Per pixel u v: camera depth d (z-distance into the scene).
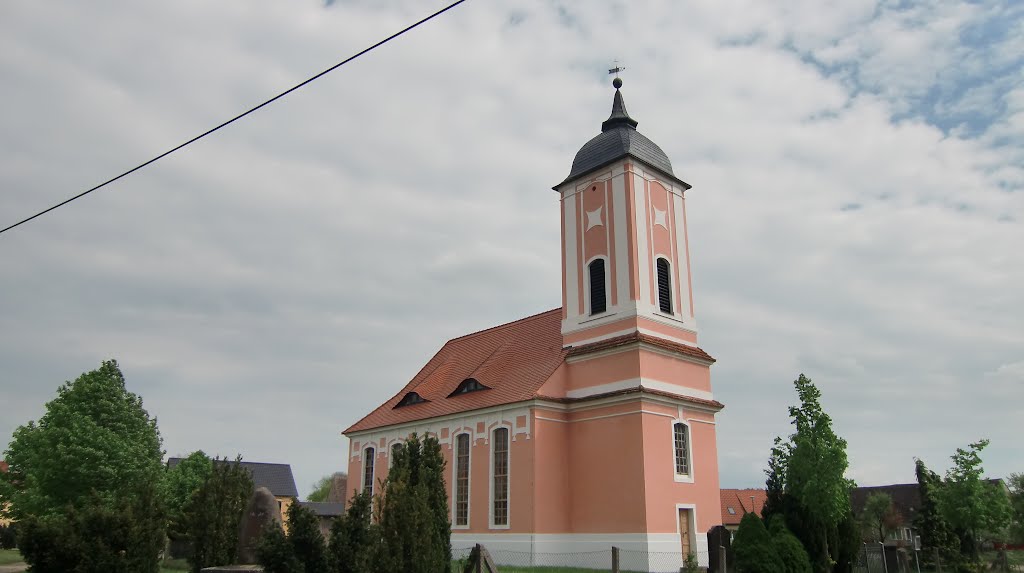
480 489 36.06
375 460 44.25
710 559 26.67
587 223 38.62
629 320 35.16
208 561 21.95
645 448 32.28
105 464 37.81
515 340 42.97
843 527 28.66
